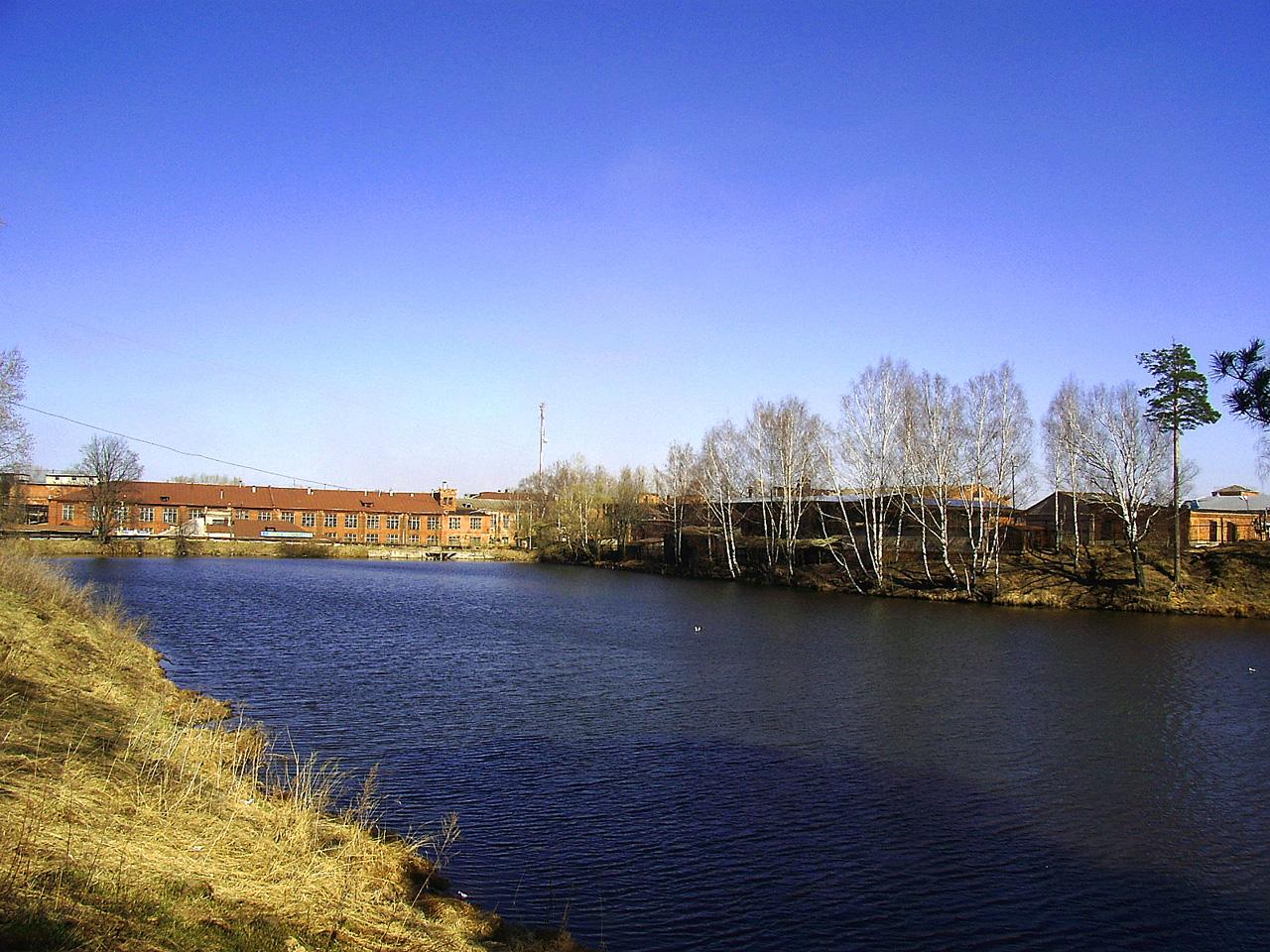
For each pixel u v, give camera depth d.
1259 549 64.50
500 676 32.69
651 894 14.26
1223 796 19.92
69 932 8.43
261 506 150.38
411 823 16.92
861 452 75.31
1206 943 13.29
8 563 33.91
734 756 22.23
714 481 95.38
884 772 21.20
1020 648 41.97
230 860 12.21
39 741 15.32
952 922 13.71
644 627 49.53
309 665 34.31
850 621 53.09
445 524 165.25
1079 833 17.55
